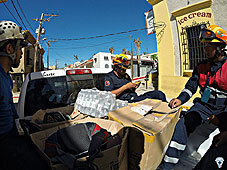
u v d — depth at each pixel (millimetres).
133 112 1771
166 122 1510
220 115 1569
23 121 1545
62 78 2514
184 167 1804
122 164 1292
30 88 2225
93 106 1978
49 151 1130
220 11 4613
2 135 957
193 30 5551
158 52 6926
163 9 6426
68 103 2475
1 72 971
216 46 1542
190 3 5387
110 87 2660
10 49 1054
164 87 6754
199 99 1959
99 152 1054
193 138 2223
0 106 941
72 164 951
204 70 1784
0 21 1046
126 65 2695
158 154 1448
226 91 1600
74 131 1354
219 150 1383
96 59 20516
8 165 897
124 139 1273
